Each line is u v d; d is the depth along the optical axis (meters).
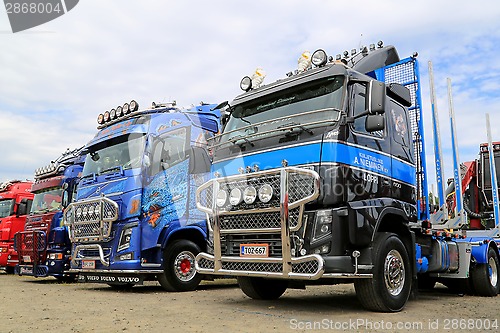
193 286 9.77
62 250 12.26
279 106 6.86
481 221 10.49
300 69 7.14
